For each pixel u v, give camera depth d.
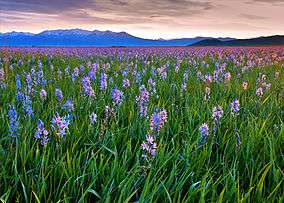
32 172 3.58
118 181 3.38
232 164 3.88
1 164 3.67
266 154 4.22
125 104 6.42
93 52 31.91
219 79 9.87
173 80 10.29
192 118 5.72
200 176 3.73
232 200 3.17
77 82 9.29
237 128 5.23
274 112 6.32
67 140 4.45
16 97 6.44
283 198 3.07
